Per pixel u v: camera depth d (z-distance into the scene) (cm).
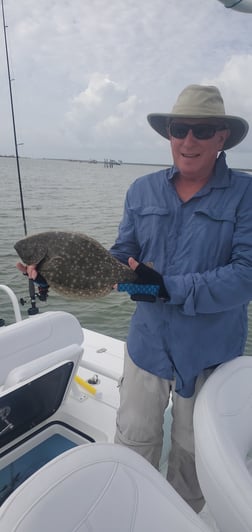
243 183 212
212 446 164
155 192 230
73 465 137
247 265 201
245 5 216
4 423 245
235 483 153
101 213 1504
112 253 244
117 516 137
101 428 283
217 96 212
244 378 200
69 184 2358
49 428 291
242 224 208
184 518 145
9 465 276
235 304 206
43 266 200
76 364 273
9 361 264
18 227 1259
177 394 232
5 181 2197
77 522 130
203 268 214
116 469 143
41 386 251
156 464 257
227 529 155
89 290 206
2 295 840
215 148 215
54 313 295
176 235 221
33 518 122
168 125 235
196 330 220
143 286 204
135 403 242
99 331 761
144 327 234
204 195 214
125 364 252
